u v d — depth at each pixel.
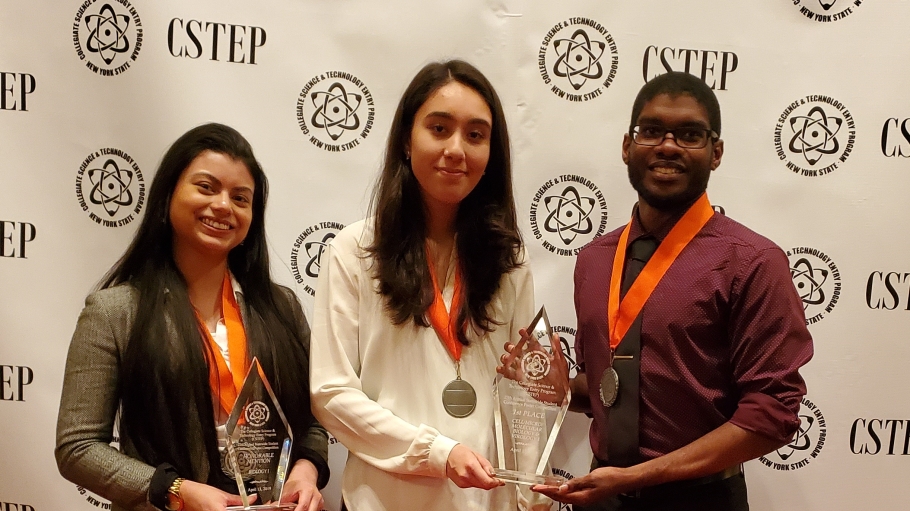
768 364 1.32
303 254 1.85
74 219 1.80
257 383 1.36
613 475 1.31
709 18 1.81
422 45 1.81
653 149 1.40
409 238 1.42
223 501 1.27
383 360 1.40
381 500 1.37
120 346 1.37
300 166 1.83
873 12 1.81
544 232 1.86
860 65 1.82
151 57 1.78
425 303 1.39
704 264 1.38
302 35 1.80
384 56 1.81
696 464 1.31
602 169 1.84
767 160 1.83
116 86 1.78
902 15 1.81
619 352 1.43
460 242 1.46
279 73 1.80
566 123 1.83
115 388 1.38
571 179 1.84
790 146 1.83
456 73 1.38
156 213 1.41
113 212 1.80
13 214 1.79
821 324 1.86
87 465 1.30
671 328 1.38
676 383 1.38
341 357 1.39
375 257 1.41
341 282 1.42
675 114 1.38
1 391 1.81
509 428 1.40
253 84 1.80
